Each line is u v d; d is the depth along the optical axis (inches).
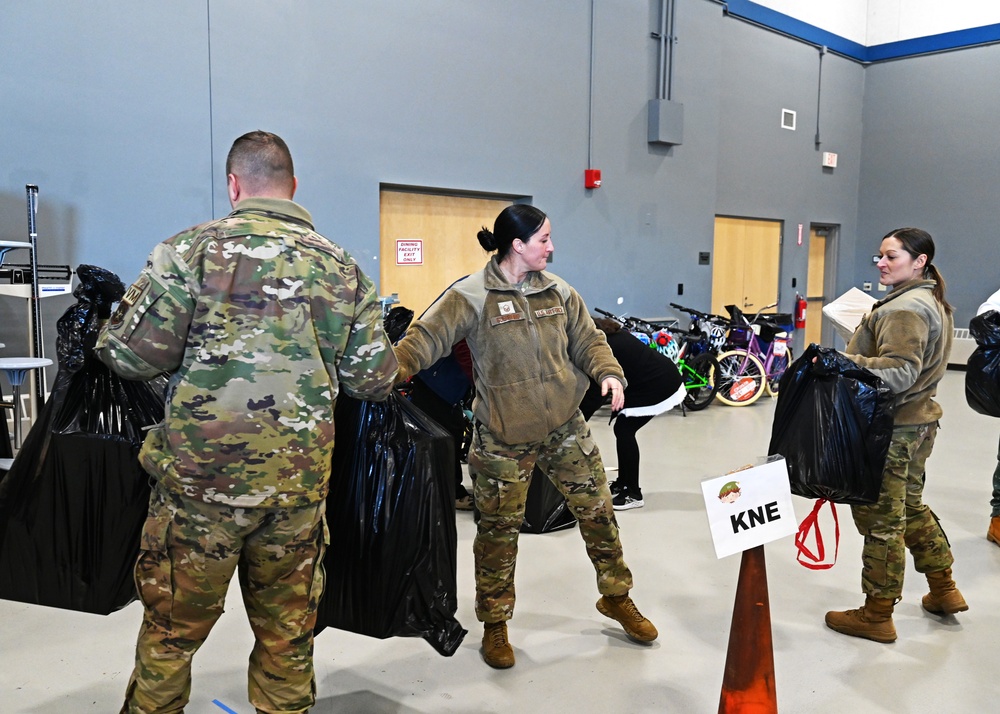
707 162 298.8
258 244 56.3
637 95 270.5
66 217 160.9
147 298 54.2
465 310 81.9
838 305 119.2
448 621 71.6
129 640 90.7
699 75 290.0
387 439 69.3
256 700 60.9
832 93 371.6
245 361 55.1
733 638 69.1
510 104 234.2
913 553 98.7
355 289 60.8
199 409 54.6
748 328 266.8
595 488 88.4
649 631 91.4
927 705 79.2
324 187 197.2
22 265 147.3
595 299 265.7
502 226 83.0
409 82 210.4
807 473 82.9
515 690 81.4
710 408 259.8
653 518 139.5
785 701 79.7
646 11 269.3
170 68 171.5
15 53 152.3
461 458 143.3
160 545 56.9
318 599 62.1
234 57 180.1
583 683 83.0
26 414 156.0
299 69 190.2
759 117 334.0
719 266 327.6
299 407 56.7
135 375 55.5
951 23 359.9
